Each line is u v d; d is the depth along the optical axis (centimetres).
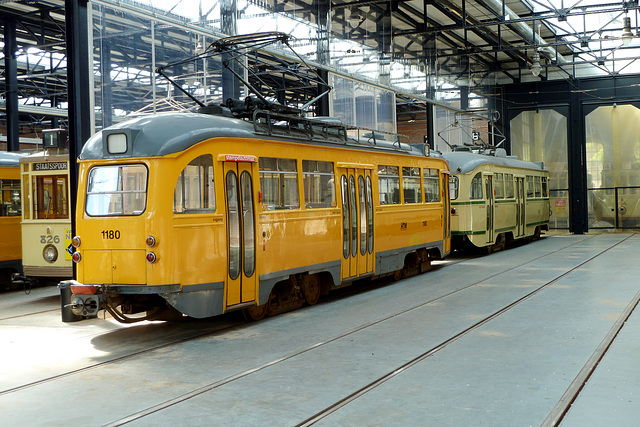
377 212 1320
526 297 1145
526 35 2764
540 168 2761
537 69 2792
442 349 772
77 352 814
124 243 853
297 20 1800
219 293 900
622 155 3266
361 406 566
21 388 652
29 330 972
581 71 3356
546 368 675
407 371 678
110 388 644
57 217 1328
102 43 1265
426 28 2414
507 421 519
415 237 1498
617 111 3269
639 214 3241
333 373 677
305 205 1088
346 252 1208
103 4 1249
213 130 913
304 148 1094
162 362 747
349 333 882
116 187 872
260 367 709
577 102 3331
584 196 3312
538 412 538
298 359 742
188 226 862
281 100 3678
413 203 1500
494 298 1147
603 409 545
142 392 627
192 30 1461
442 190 1680
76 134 1205
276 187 1020
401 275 1487
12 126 2322
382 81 2248
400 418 532
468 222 1966
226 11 1551
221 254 905
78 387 650
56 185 1327
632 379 630
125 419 545
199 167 886
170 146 856
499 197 2189
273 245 1004
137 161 859
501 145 3462
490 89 3319
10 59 2327
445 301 1134
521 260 1847
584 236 2964
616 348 758
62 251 1320
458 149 2239
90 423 541
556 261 1783
